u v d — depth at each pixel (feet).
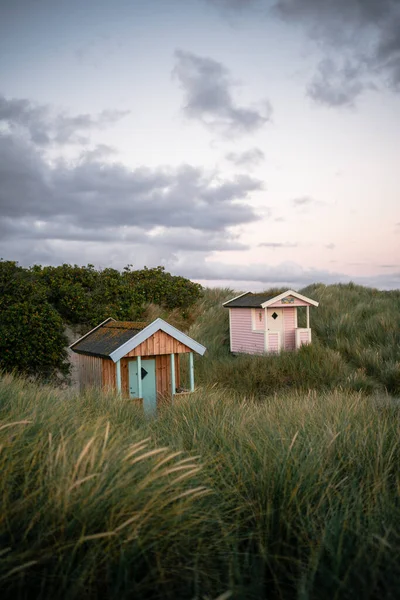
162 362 41.32
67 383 51.55
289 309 74.13
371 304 83.20
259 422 19.89
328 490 12.78
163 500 10.75
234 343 75.72
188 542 10.25
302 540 10.84
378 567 9.19
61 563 8.74
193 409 24.20
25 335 50.60
